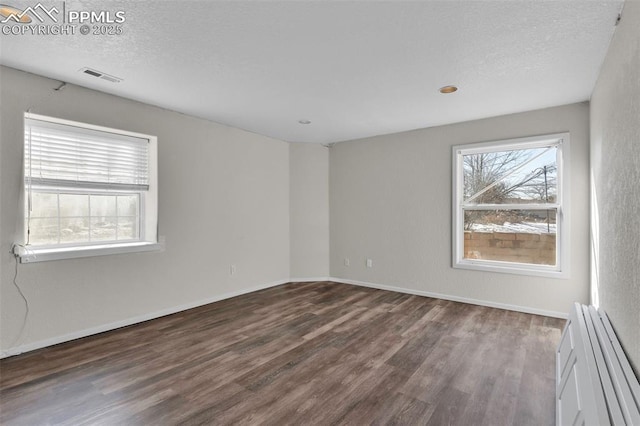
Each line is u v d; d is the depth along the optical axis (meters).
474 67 2.62
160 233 3.62
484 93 3.18
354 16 1.95
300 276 5.39
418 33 2.13
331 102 3.46
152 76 2.80
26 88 2.69
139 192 3.60
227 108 3.66
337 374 2.33
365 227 5.06
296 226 5.38
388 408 1.93
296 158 5.37
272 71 2.71
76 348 2.76
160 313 3.60
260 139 4.86
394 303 4.12
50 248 2.94
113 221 3.40
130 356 2.61
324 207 5.45
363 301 4.22
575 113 3.45
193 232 3.96
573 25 2.01
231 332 3.14
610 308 2.12
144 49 2.34
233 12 1.90
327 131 4.68
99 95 3.12
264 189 4.93
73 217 3.10
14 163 2.64
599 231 2.63
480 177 4.16
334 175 5.39
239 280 4.54
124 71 2.70
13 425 1.76
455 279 4.25
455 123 4.23
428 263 4.46
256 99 3.37
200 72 2.72
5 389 2.12
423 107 3.61
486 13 1.91
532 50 2.34
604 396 1.31
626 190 1.66
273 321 3.46
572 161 3.47
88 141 3.17
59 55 2.43
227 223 4.38
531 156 3.83
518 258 3.90
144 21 2.00
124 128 3.31
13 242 2.63
